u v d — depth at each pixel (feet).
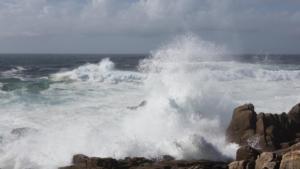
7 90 84.23
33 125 56.85
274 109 70.38
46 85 95.61
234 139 54.19
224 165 43.98
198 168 40.60
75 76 113.91
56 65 204.13
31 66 190.49
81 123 58.03
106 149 48.80
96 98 79.10
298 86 101.14
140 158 45.32
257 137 52.26
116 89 91.76
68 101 75.10
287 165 35.70
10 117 60.95
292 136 54.34
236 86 96.89
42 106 69.62
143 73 115.96
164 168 41.65
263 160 37.83
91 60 303.27
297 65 181.27
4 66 186.19
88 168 41.55
